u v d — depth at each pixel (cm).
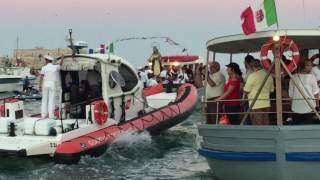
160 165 1120
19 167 1055
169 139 1447
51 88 1224
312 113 827
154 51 2581
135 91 1387
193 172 1057
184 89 1584
